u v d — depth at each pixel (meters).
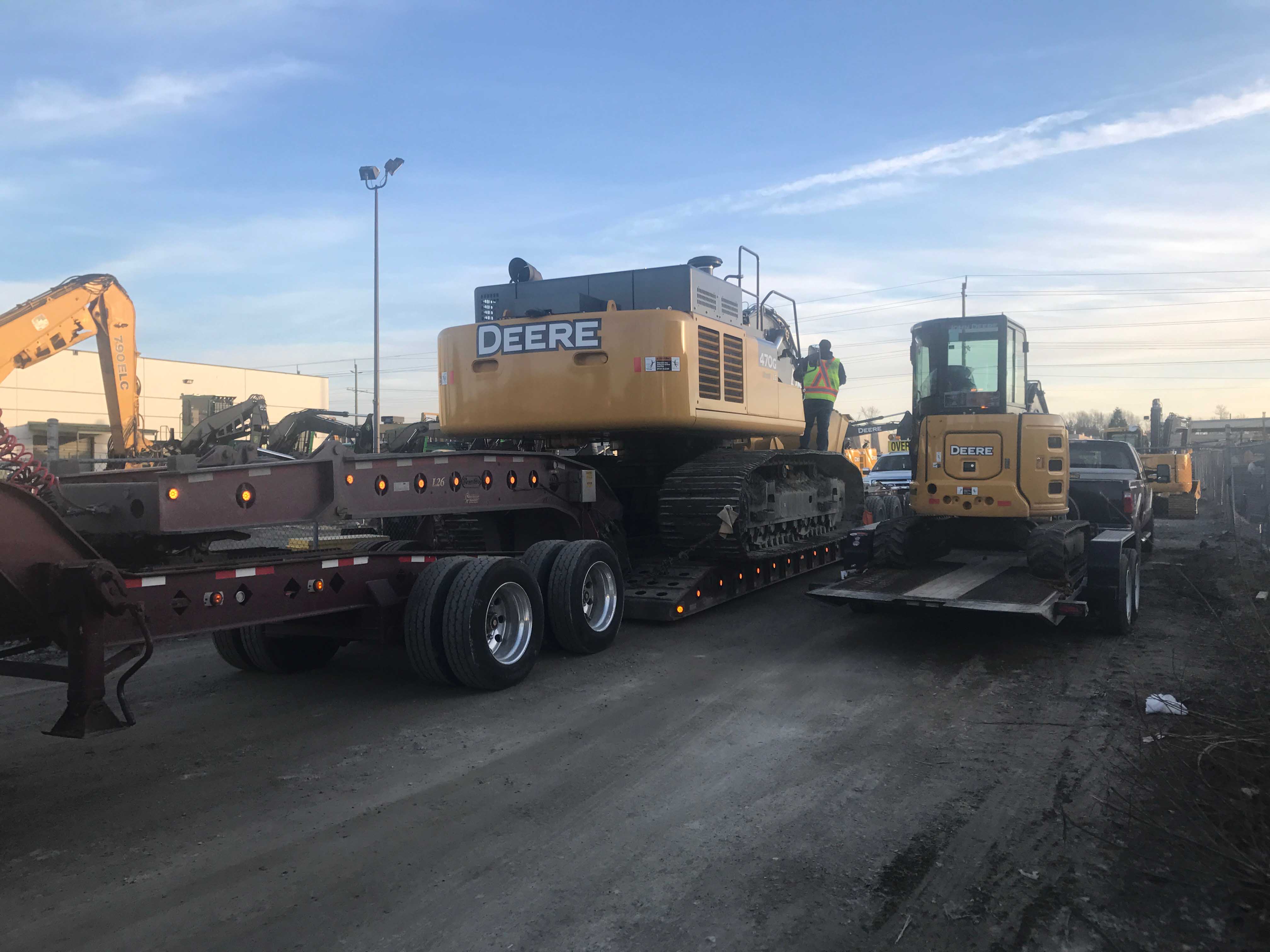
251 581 4.97
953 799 4.17
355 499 5.76
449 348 8.91
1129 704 5.66
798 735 5.15
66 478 5.29
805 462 11.07
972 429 8.16
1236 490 22.44
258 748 5.08
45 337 17.44
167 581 4.43
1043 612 6.45
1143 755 4.62
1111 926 3.05
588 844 3.76
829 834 3.81
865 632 8.06
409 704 5.94
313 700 6.09
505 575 6.29
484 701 5.95
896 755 4.79
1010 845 3.67
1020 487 8.02
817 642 7.67
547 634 7.12
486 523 8.78
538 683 6.42
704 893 3.32
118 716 5.71
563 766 4.70
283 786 4.48
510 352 8.55
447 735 5.25
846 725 5.33
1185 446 29.12
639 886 3.39
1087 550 7.64
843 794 4.25
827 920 3.13
